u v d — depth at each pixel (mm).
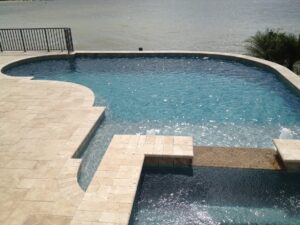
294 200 5680
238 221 5215
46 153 6574
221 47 26781
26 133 7457
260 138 7820
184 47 26969
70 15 59500
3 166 6152
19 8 81188
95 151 7180
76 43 29891
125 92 11266
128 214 4773
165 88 11609
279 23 41688
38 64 14742
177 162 6457
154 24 43281
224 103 10180
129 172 5797
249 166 6449
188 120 8953
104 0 119250
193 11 62562
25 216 4859
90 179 6133
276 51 14375
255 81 12102
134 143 6848
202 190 5938
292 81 10812
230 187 5977
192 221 5234
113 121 8852
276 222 5184
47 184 5594
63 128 7668
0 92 10344
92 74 13328
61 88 10633
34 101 9477
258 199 5695
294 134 7992
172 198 5770
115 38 32375
